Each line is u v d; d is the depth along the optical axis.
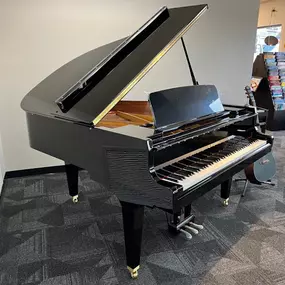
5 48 2.93
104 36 3.23
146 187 1.45
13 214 2.45
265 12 7.56
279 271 1.76
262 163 2.77
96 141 1.60
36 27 2.97
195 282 1.67
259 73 5.17
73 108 1.76
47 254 1.93
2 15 2.84
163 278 1.71
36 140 2.19
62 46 3.11
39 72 3.11
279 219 2.35
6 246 2.02
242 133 2.27
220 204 2.59
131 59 1.82
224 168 1.77
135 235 1.61
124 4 3.22
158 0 3.33
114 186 1.58
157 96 1.74
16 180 3.19
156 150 1.47
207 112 2.03
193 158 1.82
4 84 3.02
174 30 1.80
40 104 2.16
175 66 3.68
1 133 3.13
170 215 2.15
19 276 1.73
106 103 1.57
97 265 1.83
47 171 3.40
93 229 2.23
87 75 1.92
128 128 1.62
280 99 5.10
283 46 7.15
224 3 3.69
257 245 2.01
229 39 3.88
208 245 2.02
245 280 1.68
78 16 3.08
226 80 4.05
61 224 2.30
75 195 2.62
